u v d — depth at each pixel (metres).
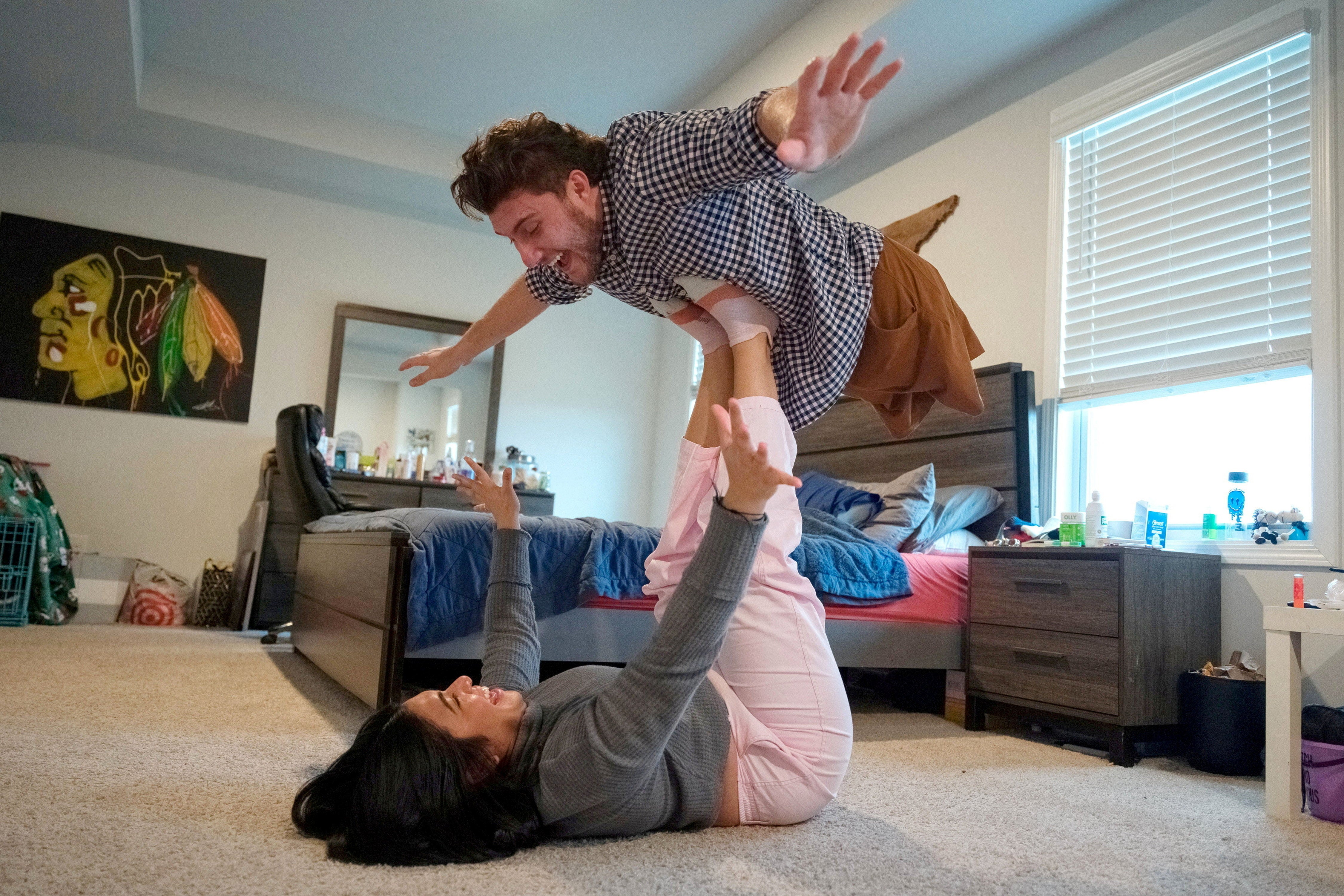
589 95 4.75
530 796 1.21
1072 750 2.55
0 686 2.35
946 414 3.75
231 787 1.48
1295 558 2.60
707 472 1.46
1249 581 2.69
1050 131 3.64
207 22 4.20
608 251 1.41
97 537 4.80
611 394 6.09
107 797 1.37
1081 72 3.55
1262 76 2.93
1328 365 2.62
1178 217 3.13
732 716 1.39
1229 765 2.29
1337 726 1.94
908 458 3.91
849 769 1.99
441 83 4.68
